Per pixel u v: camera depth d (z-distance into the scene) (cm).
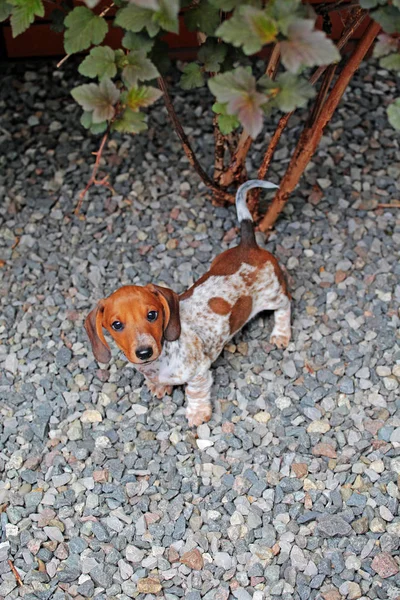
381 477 117
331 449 120
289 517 115
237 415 124
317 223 145
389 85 167
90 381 129
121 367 129
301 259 141
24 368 130
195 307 122
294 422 123
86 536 115
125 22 93
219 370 129
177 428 123
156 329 111
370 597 108
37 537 114
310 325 133
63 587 111
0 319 136
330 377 127
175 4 87
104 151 158
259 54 167
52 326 135
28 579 111
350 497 116
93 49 94
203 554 112
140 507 116
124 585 110
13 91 167
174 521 115
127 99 95
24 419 125
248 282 124
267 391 127
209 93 165
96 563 112
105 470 120
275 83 91
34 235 146
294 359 130
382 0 92
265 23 85
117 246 144
